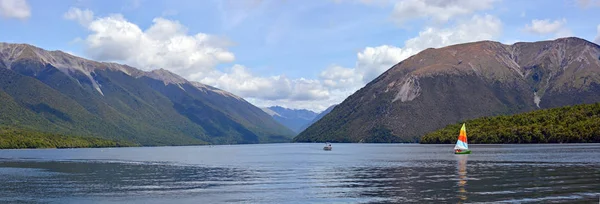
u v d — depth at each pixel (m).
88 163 150.00
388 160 148.62
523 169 100.88
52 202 65.75
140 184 84.50
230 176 98.00
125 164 143.38
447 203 60.34
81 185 83.62
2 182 89.19
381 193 69.50
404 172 100.62
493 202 60.19
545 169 99.38
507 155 157.00
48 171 114.75
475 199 62.56
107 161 163.25
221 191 74.31
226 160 165.00
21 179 94.69
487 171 98.38
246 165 132.50
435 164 123.44
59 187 81.00
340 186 78.25
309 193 70.81
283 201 64.31
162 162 155.12
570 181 77.94
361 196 67.19
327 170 109.94
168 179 92.75
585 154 151.50
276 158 176.38
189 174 103.75
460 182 80.00
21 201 66.75
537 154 157.88
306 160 156.88
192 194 71.56
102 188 79.25
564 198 61.94
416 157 164.38
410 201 62.31
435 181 82.19
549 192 66.81
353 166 121.94
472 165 115.81
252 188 77.44
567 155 147.25
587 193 65.38
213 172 108.44
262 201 64.56
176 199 67.19
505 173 93.19
